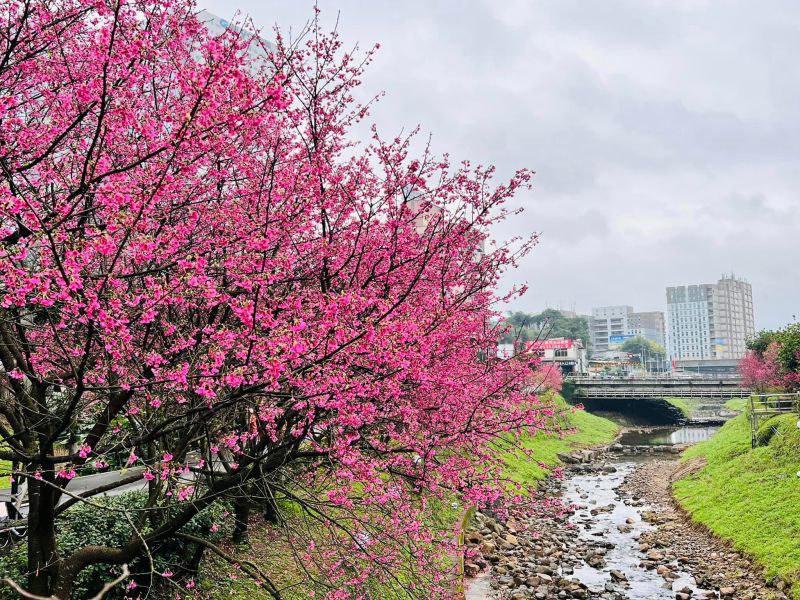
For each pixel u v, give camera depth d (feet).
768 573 54.08
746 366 159.63
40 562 23.48
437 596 33.53
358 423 23.21
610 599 53.83
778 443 79.46
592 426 190.60
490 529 70.74
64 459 22.04
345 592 29.94
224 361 22.59
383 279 30.25
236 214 23.18
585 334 353.31
